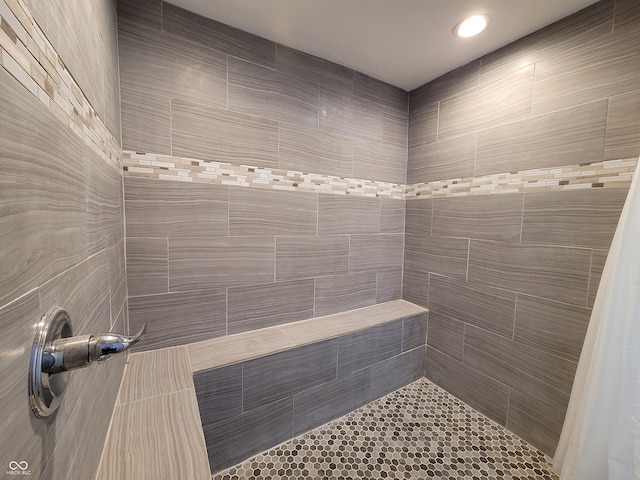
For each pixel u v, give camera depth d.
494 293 1.49
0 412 0.29
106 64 0.86
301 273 1.60
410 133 1.96
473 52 1.48
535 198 1.30
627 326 0.91
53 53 0.46
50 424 0.41
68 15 0.53
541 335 1.30
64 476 0.47
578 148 1.16
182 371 1.10
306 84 1.53
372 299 1.92
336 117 1.65
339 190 1.71
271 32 1.34
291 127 1.50
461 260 1.65
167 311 1.25
